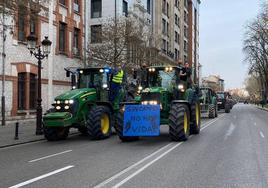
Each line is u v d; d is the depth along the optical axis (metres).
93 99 18.80
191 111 18.78
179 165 10.84
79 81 19.69
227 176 9.38
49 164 11.30
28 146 16.03
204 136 18.78
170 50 70.94
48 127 17.72
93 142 16.88
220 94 51.59
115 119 18.67
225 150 13.80
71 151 14.08
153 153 13.16
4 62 24.08
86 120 18.28
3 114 23.80
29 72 26.36
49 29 28.77
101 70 19.45
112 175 9.52
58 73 30.00
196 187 8.28
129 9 45.44
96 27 42.34
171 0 72.50
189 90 18.83
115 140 17.53
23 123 25.59
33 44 19.84
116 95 19.97
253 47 75.44
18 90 25.66
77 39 33.53
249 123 28.86
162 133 20.47
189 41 97.62
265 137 18.31
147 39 40.22
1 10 15.49
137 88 19.45
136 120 16.39
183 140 16.75
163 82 18.50
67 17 31.41
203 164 11.00
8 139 17.69
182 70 18.80
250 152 13.32
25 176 9.59
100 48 33.75
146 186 8.37
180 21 82.06
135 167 10.57
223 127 24.62
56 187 8.35
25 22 17.45
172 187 8.29
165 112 17.42
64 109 17.53
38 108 19.72
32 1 16.17
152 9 57.62
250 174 9.62
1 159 12.48
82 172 9.93
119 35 33.94
